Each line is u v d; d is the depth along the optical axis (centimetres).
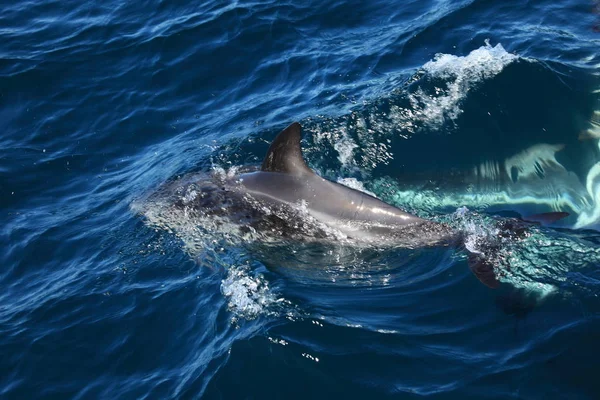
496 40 1518
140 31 1827
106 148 1459
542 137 1202
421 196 1117
